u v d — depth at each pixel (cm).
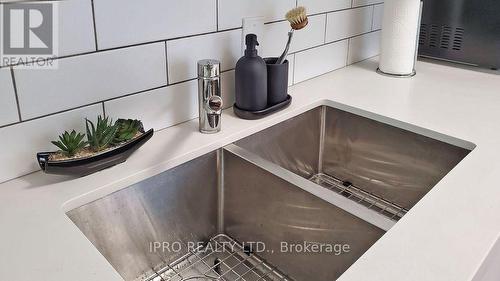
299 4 112
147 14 81
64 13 71
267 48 108
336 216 74
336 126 112
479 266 56
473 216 66
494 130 92
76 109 77
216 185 93
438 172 95
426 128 93
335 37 129
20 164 74
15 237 61
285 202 83
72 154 73
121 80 82
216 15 94
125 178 75
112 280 54
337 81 124
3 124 70
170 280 84
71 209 69
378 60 145
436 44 139
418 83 122
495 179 75
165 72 88
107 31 77
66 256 58
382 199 107
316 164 118
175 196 85
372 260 57
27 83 71
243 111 98
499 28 125
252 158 87
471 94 113
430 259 57
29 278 54
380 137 103
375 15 142
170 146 86
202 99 89
